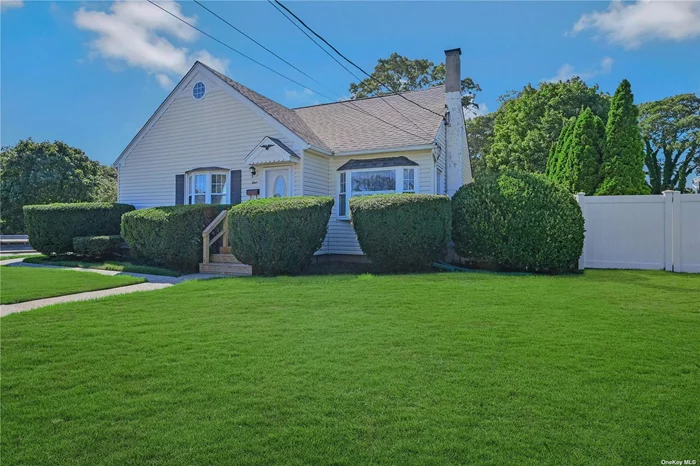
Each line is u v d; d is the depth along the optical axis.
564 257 10.05
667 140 33.00
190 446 2.72
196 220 11.82
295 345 4.65
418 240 10.28
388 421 3.01
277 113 14.85
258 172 14.16
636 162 13.98
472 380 3.67
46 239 14.63
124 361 4.23
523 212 10.36
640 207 10.89
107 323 5.66
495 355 4.27
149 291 7.86
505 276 9.30
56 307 6.59
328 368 3.98
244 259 10.73
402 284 8.12
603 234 11.17
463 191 11.43
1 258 16.27
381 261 10.59
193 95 15.45
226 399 3.38
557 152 17.33
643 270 10.57
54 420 3.07
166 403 3.32
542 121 24.81
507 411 3.13
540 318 5.62
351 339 4.83
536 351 4.37
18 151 31.61
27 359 4.30
